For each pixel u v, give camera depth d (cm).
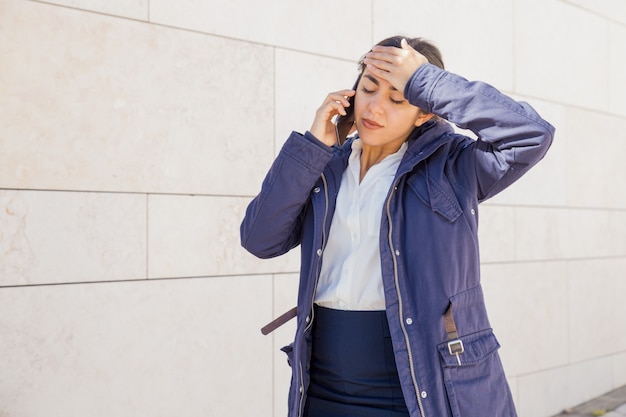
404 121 188
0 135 271
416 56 185
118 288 301
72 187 288
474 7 453
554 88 505
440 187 184
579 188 522
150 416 310
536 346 487
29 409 278
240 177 339
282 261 356
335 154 204
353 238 189
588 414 498
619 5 559
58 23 285
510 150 178
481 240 454
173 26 317
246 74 342
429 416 172
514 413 189
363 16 391
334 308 190
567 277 510
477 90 179
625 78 561
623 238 557
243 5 341
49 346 283
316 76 369
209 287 329
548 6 502
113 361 299
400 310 178
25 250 277
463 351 176
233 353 338
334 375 188
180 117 319
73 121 288
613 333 546
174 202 318
